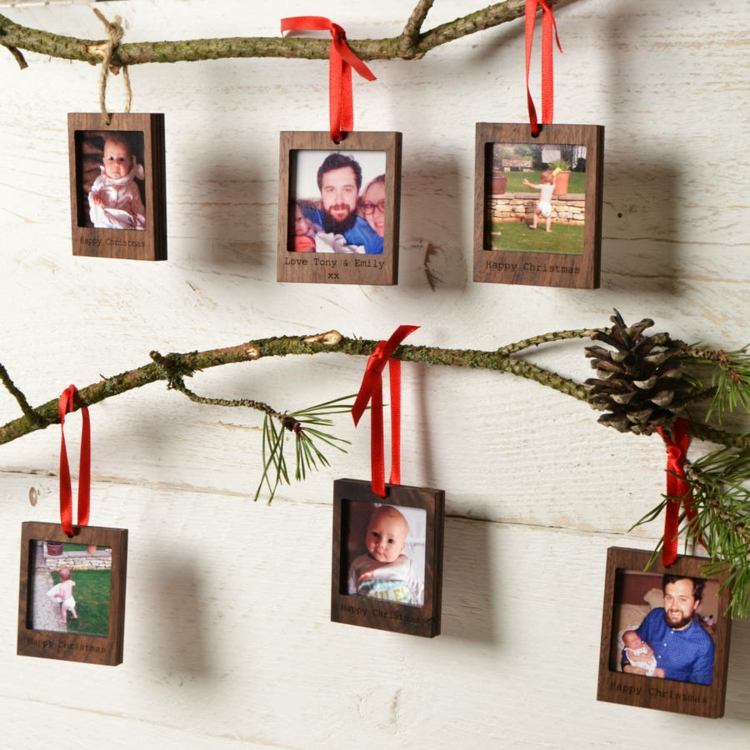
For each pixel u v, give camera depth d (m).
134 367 1.27
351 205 1.09
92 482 1.30
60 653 1.22
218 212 1.21
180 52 1.15
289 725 1.25
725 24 1.03
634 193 1.07
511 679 1.17
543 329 1.12
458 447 1.16
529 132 1.02
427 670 1.20
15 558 1.33
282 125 1.18
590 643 1.13
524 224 1.03
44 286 1.29
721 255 1.05
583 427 1.12
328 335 1.14
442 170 1.13
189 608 1.28
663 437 1.02
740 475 1.03
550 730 1.16
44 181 1.27
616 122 1.07
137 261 1.25
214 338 1.23
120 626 1.20
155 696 1.30
